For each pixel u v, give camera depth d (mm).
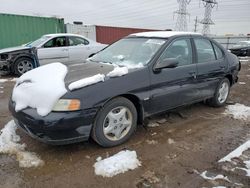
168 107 4164
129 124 3650
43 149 3428
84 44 10461
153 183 2781
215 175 2936
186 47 4453
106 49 4797
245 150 3531
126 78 3496
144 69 3709
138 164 3129
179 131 4141
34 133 3098
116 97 3443
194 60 4531
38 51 9281
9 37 11930
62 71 3564
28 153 3316
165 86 3977
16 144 3529
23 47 9570
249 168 3082
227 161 3232
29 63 9516
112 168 3023
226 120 4691
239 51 20156
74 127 3066
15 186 2699
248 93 6914
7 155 3266
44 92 3061
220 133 4105
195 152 3463
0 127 4156
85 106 3098
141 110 3764
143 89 3670
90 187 2707
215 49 5105
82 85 3125
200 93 4734
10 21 11844
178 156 3346
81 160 3197
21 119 3156
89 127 3203
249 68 12273
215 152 3471
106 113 3342
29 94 3195
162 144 3670
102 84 3266
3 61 9164
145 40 4430
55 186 2715
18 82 3709
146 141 3746
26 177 2852
